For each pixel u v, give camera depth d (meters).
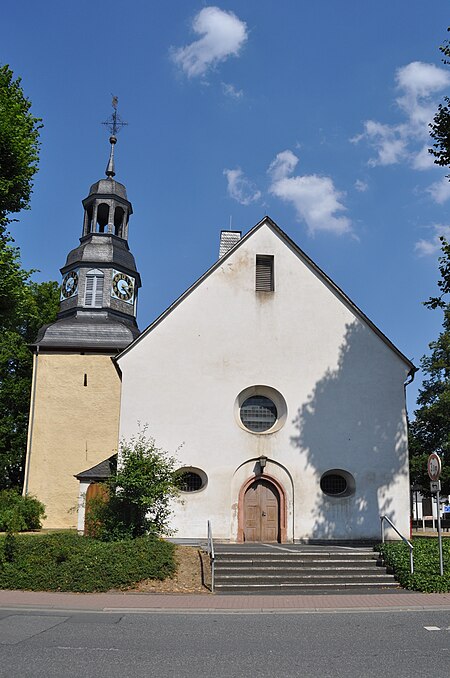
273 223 24.14
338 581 15.81
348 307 23.66
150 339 22.81
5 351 41.22
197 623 11.13
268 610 12.41
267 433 22.31
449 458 43.91
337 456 22.34
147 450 19.98
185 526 21.36
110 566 15.05
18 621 11.18
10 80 21.78
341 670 7.93
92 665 8.09
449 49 19.58
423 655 8.75
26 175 20.64
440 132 20.05
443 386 45.19
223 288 23.47
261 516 21.83
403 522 21.98
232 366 22.78
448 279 20.11
